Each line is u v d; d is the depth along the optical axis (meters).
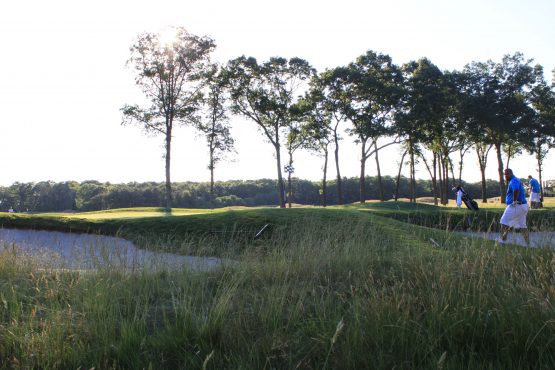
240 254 7.97
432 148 50.25
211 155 42.72
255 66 44.88
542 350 4.04
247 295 5.70
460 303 4.89
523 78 48.75
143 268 6.70
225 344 4.53
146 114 40.12
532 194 17.73
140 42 39.75
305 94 47.34
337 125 47.53
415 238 10.55
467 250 6.54
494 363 4.06
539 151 51.41
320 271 6.74
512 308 4.71
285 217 15.94
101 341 4.53
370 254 7.70
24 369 4.10
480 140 48.75
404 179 92.44
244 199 96.56
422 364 4.09
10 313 5.21
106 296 5.41
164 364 4.24
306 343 4.44
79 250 7.77
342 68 46.03
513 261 6.04
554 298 4.71
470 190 89.25
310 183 100.00
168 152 40.31
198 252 7.74
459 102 48.00
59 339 4.42
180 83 41.00
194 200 87.00
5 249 7.84
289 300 5.52
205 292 6.12
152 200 84.81
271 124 46.16
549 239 7.92
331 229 9.21
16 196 88.56
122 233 16.08
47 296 5.61
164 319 4.95
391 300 4.95
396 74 47.09
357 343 4.30
